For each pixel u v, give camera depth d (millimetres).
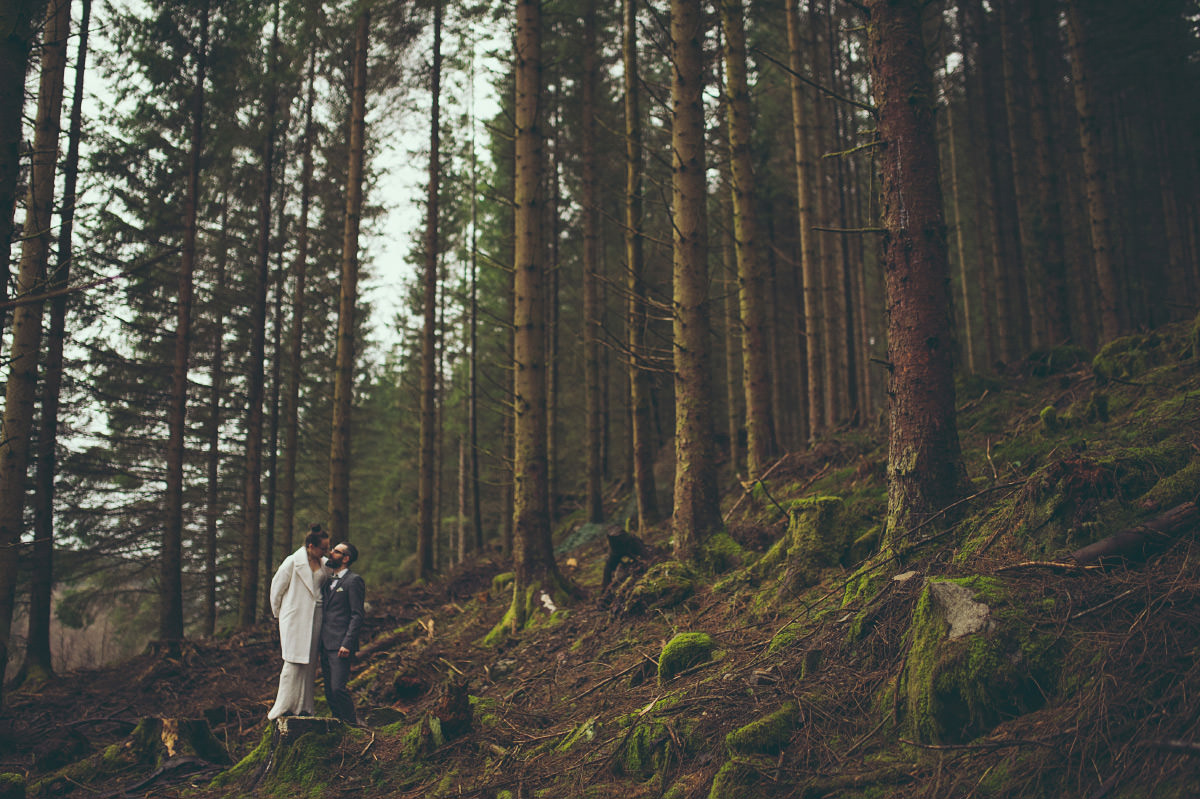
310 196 18062
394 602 13578
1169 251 23906
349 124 17016
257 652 11039
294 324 18094
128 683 10344
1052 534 4305
